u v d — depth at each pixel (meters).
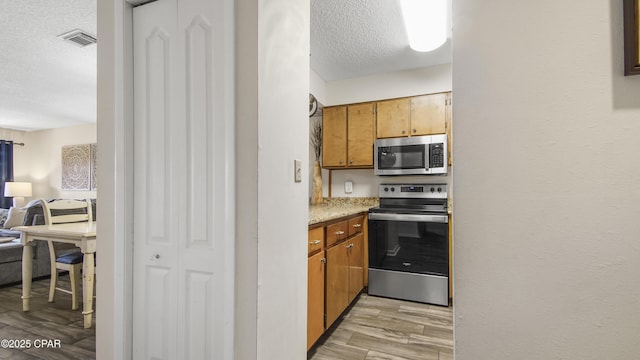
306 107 1.62
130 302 1.45
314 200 3.46
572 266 0.63
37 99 4.04
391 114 3.12
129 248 1.44
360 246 2.83
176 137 1.36
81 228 2.53
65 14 2.15
